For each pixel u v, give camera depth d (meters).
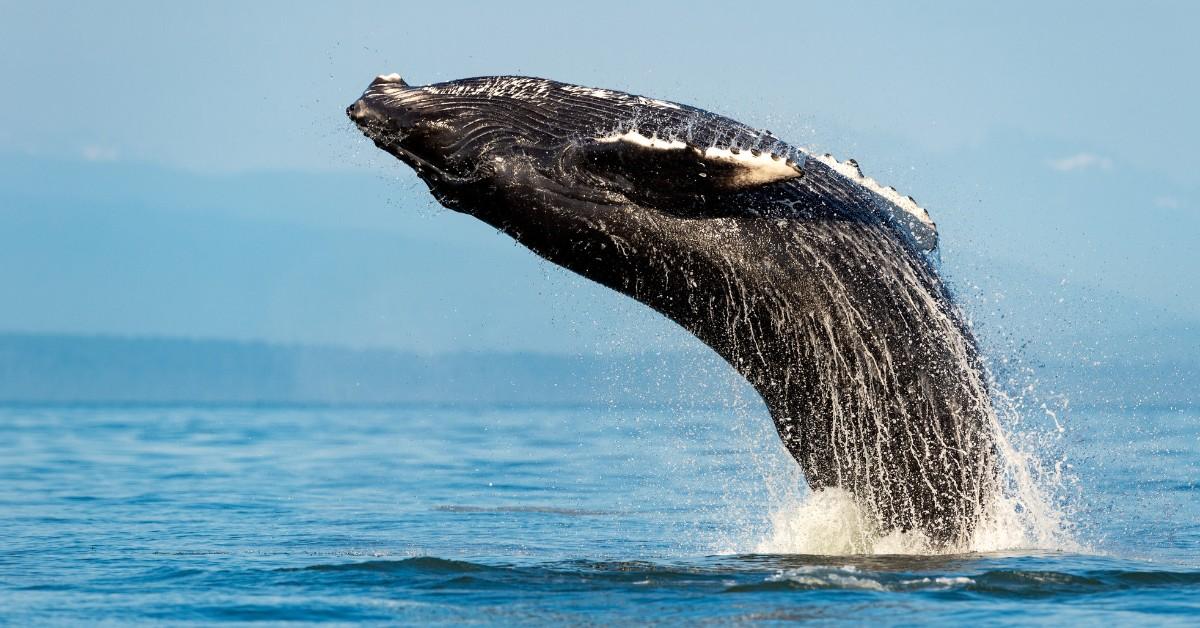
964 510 58.00
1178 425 171.50
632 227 55.19
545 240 56.78
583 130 55.47
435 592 52.25
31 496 101.00
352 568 58.31
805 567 55.22
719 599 48.97
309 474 122.00
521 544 68.50
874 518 58.88
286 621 47.56
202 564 61.16
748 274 55.38
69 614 49.44
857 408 57.03
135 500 97.50
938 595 49.00
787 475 69.75
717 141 53.12
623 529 75.00
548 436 174.00
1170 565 55.59
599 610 47.56
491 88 57.62
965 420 56.75
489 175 56.16
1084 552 59.66
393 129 57.50
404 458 140.38
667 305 58.06
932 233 56.47
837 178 56.12
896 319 55.66
